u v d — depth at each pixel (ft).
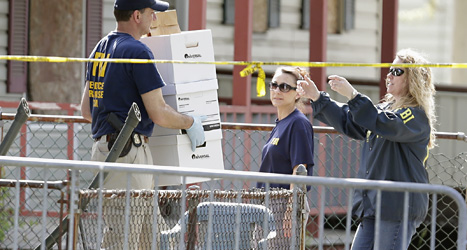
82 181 108.58
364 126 59.93
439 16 436.35
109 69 62.64
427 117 61.41
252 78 146.00
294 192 55.93
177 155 66.69
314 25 126.21
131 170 50.21
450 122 145.79
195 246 56.49
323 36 125.70
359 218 63.26
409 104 61.67
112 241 54.60
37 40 124.88
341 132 62.90
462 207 47.50
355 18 180.14
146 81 61.82
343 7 177.37
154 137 67.26
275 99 70.13
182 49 67.00
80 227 53.21
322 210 49.80
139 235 55.93
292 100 70.23
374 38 184.24
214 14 149.69
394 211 60.95
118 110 62.39
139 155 62.44
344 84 60.08
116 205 54.60
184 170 49.80
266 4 161.99
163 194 54.85
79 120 81.10
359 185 48.34
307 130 69.15
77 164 50.65
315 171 119.03
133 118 56.65
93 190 52.75
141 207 55.62
